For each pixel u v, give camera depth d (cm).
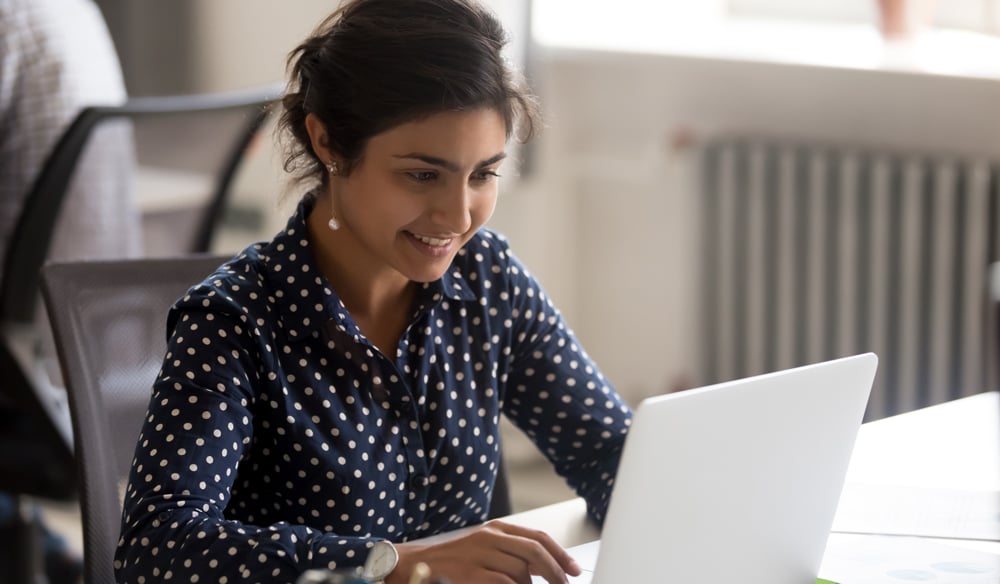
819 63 364
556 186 422
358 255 153
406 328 156
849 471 174
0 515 292
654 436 104
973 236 337
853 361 122
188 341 142
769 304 375
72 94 292
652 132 405
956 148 347
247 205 449
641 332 420
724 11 429
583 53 406
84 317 165
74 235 277
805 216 364
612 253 423
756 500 117
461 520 165
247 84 443
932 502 162
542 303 171
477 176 143
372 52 138
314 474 149
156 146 286
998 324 264
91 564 157
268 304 149
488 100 138
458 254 165
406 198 140
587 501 168
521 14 397
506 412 176
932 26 392
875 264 352
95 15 309
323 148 146
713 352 388
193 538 126
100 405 163
